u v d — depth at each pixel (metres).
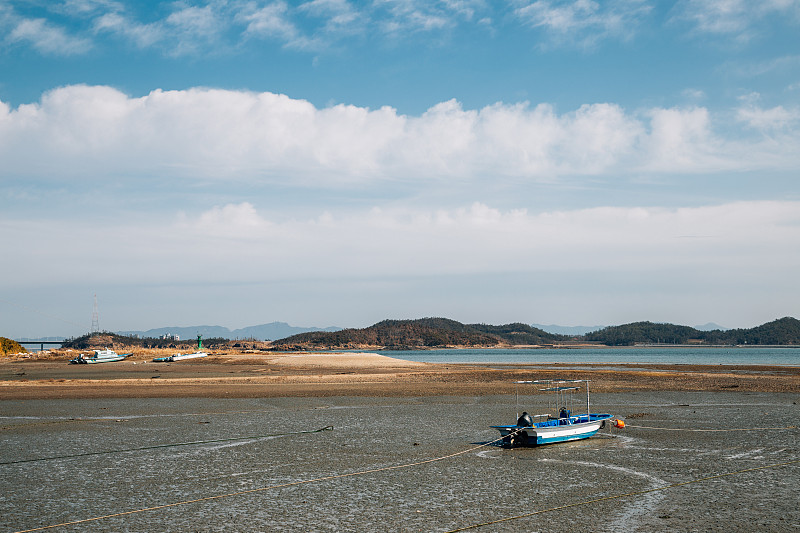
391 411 57.91
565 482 31.25
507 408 59.56
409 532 23.98
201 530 24.48
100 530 24.61
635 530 23.95
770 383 85.19
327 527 24.64
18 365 161.88
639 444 41.06
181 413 57.56
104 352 181.00
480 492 29.52
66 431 47.62
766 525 24.36
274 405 63.22
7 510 27.30
